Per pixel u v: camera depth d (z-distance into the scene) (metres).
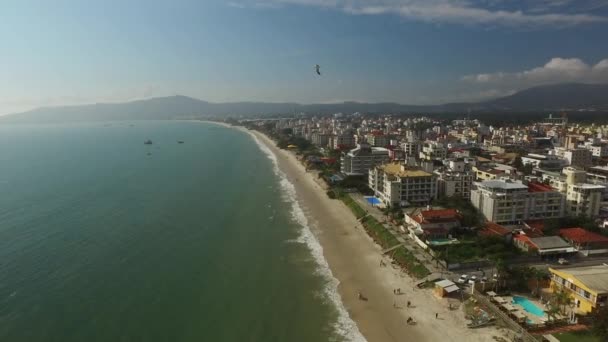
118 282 83.75
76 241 107.06
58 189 170.88
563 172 155.25
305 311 73.75
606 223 109.75
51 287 80.75
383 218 124.69
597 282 69.25
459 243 98.31
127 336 65.00
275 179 199.12
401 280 86.06
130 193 164.25
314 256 99.81
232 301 77.12
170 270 90.31
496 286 77.50
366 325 69.25
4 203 145.75
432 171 159.62
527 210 114.00
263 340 64.75
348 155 197.25
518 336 63.00
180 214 134.12
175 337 65.06
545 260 90.38
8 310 71.81
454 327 67.69
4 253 97.81
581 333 61.66
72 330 66.25
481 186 120.00
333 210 142.50
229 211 138.88
